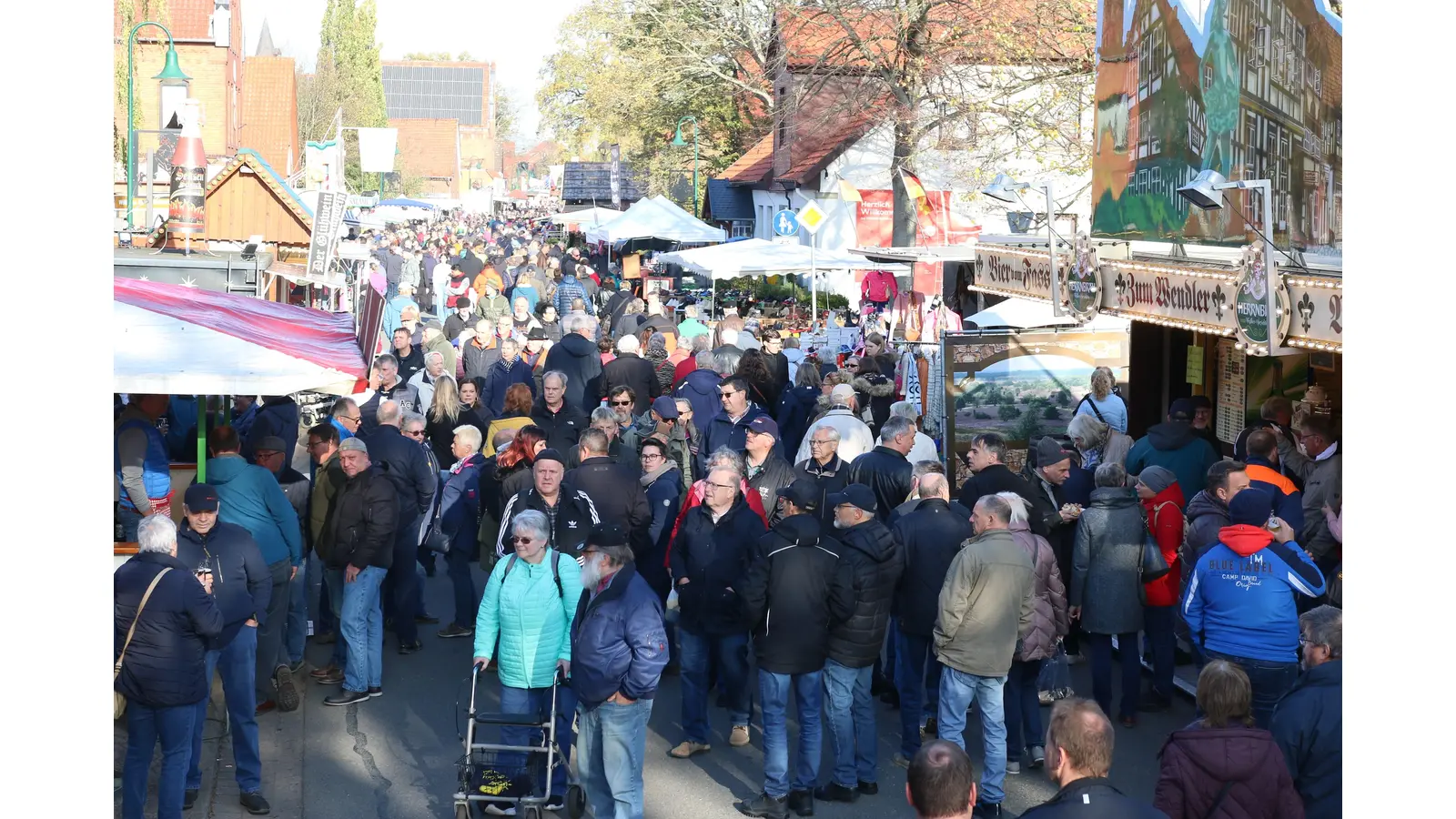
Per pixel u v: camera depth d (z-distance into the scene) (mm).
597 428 10633
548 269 33875
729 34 39094
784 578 7535
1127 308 10516
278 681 9336
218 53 51219
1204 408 10742
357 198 40375
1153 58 11750
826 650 7754
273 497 8914
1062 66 25688
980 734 9055
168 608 6742
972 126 25953
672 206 33531
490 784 7371
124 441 8430
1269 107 9320
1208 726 5418
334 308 25328
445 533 10891
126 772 6852
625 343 14797
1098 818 4562
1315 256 8602
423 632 11289
